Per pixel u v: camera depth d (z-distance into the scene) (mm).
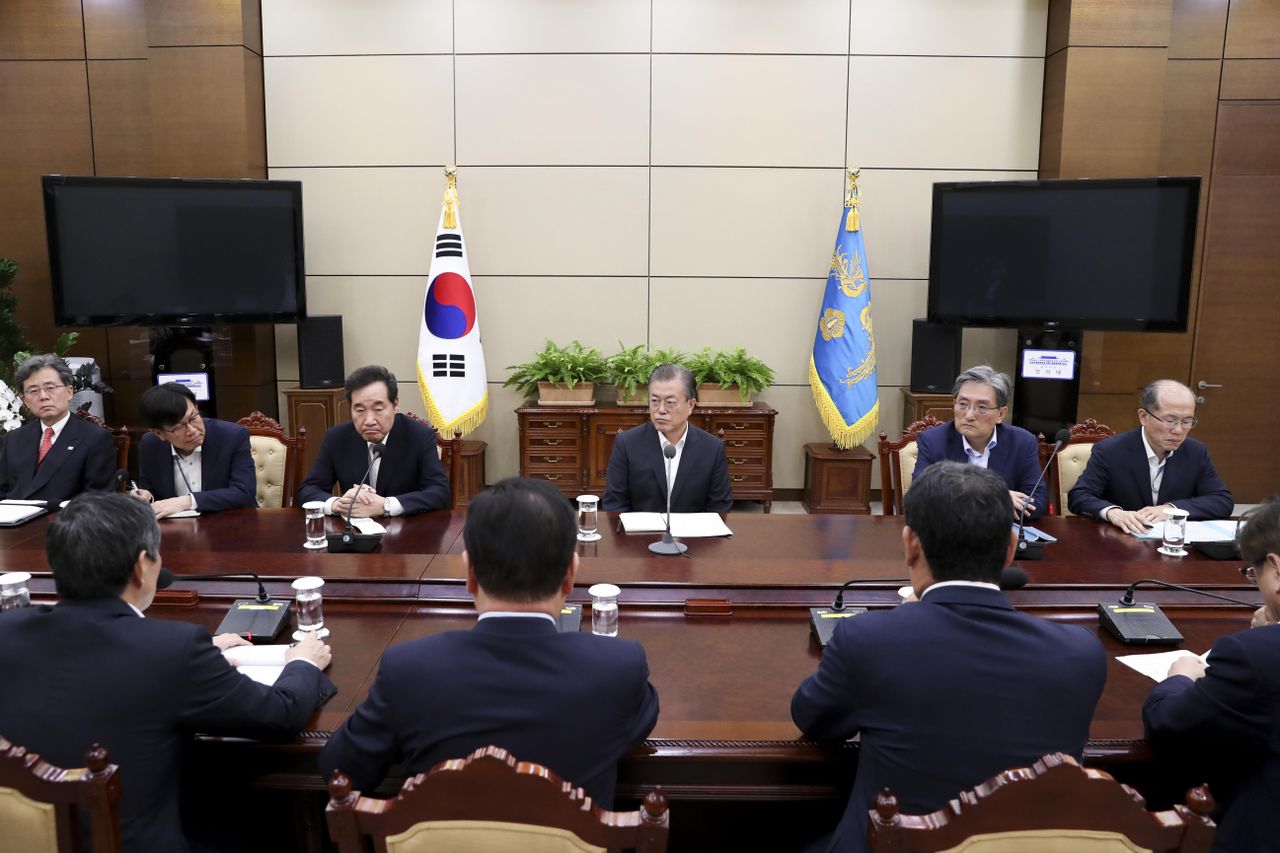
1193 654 1833
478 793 1078
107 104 5230
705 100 5230
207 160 4996
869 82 5195
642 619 2031
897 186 5285
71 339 4793
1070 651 1245
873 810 1085
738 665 1780
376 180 5312
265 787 1508
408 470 3148
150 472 3107
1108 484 3070
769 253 5379
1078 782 1057
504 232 5371
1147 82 4855
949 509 1306
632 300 5441
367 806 1096
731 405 5180
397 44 5191
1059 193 4703
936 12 5129
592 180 5316
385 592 2131
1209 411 5512
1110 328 4746
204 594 2117
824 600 2104
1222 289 5387
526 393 5410
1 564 2352
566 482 5191
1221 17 5109
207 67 4926
